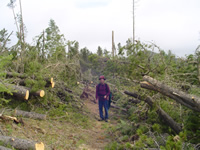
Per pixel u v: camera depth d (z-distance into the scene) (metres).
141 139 3.45
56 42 7.26
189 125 3.66
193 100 3.31
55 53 7.02
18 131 3.71
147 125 4.52
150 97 4.77
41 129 4.21
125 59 6.29
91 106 8.96
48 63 6.68
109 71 6.95
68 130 4.96
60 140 4.13
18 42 6.26
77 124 5.67
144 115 5.14
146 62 5.72
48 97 5.98
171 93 3.67
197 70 4.37
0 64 3.93
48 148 3.55
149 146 3.38
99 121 6.86
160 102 4.62
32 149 2.81
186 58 5.33
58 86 6.48
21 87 5.05
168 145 2.83
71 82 7.30
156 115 4.64
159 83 3.84
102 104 7.17
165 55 6.02
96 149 4.19
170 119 4.10
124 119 6.84
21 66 5.70
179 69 5.24
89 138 4.81
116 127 5.43
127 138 4.50
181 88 4.55
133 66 5.87
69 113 6.33
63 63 6.95
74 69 7.30
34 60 6.08
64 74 6.92
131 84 6.22
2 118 3.81
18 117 4.39
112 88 8.36
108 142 4.65
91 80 11.05
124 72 6.35
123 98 7.04
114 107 8.36
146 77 4.10
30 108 5.30
